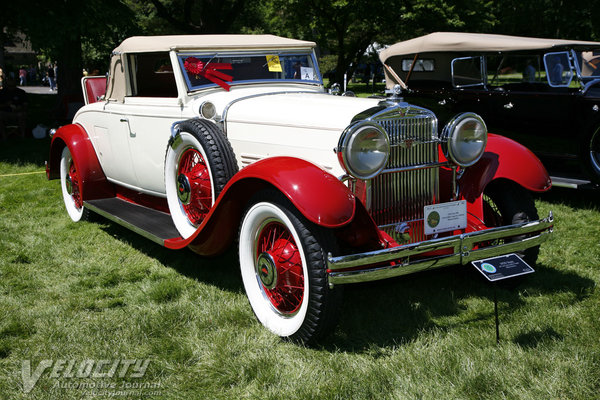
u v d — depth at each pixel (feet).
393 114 9.73
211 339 9.87
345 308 11.07
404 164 10.14
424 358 8.93
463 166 10.66
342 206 8.73
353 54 81.46
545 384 8.11
